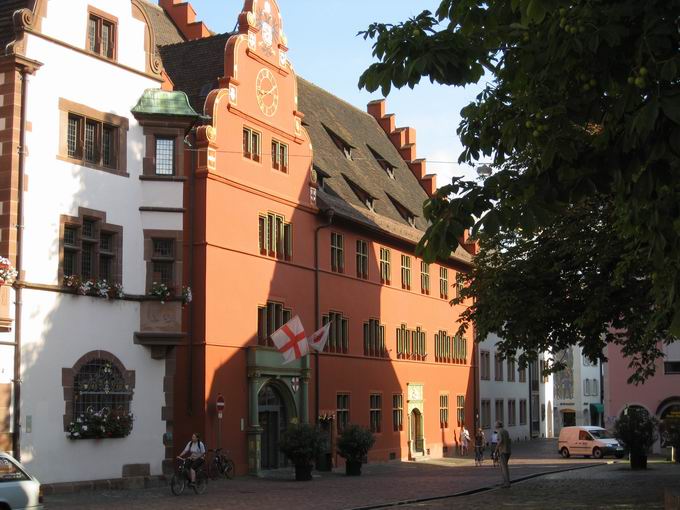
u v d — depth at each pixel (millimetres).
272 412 37594
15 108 25656
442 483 30859
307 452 32594
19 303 25094
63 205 26719
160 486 28172
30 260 25609
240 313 35406
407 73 9742
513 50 10180
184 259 33812
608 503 22594
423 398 52531
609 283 25297
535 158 9844
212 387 33406
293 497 25219
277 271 38188
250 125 36906
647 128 7895
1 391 24438
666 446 49094
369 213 47625
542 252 27219
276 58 38969
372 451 45812
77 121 27625
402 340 50344
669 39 8281
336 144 50969
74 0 27594
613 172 8875
